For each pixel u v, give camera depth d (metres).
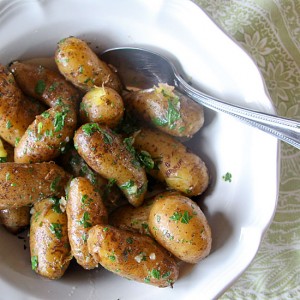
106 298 0.36
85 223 0.34
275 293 0.41
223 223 0.36
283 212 0.41
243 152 0.36
